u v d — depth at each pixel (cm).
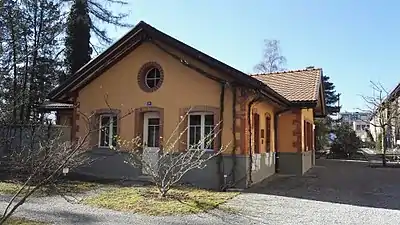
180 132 1316
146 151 1352
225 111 1252
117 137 1402
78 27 2444
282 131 1766
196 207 879
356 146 3141
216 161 1238
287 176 1602
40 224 714
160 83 1373
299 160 1719
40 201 946
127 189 1118
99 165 1439
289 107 1659
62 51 2509
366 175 1677
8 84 2117
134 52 1437
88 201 947
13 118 1800
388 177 1598
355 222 772
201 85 1301
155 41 1361
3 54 2102
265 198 1028
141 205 892
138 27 1346
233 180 1217
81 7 2448
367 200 1027
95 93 1502
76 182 1249
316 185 1319
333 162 2558
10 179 1262
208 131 1295
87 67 1448
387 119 2606
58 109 2003
